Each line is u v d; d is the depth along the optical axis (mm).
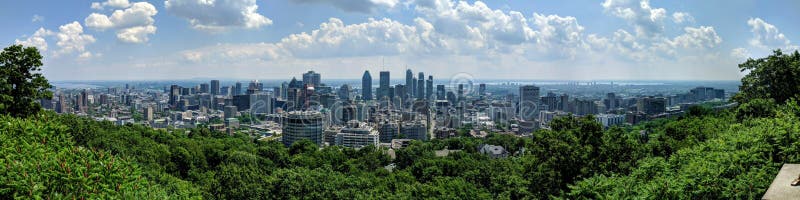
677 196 14203
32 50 31547
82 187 10070
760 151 16438
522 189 37531
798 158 15508
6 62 30500
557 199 21625
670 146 39438
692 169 15445
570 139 32281
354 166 84625
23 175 9648
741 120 37125
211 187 55406
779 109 25016
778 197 9398
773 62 40844
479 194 58031
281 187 52062
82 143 63875
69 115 69812
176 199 12375
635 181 18047
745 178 13734
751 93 43469
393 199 55750
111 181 10633
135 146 71000
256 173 59219
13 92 30391
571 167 31219
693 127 47125
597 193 17516
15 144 12516
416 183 65250
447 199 56750
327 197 51500
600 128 33031
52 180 9898
